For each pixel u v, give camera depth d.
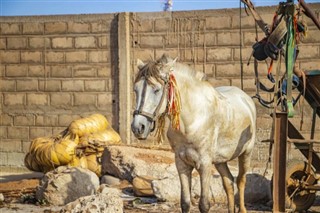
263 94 14.09
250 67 14.18
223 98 7.65
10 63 15.57
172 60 6.82
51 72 15.37
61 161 12.79
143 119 6.52
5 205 10.22
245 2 8.43
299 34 8.41
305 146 9.30
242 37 14.21
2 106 15.59
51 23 15.34
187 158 7.07
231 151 7.69
